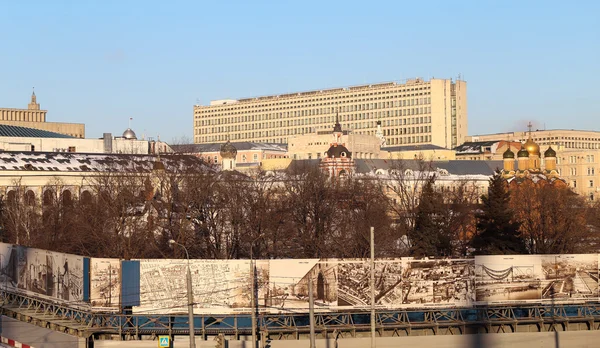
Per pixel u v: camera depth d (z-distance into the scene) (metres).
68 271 113.56
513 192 199.75
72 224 176.00
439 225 160.12
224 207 170.38
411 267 111.62
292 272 109.56
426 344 107.88
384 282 110.88
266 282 109.19
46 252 119.75
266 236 165.38
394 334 109.88
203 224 163.62
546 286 114.94
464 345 108.69
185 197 166.62
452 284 112.38
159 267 108.56
